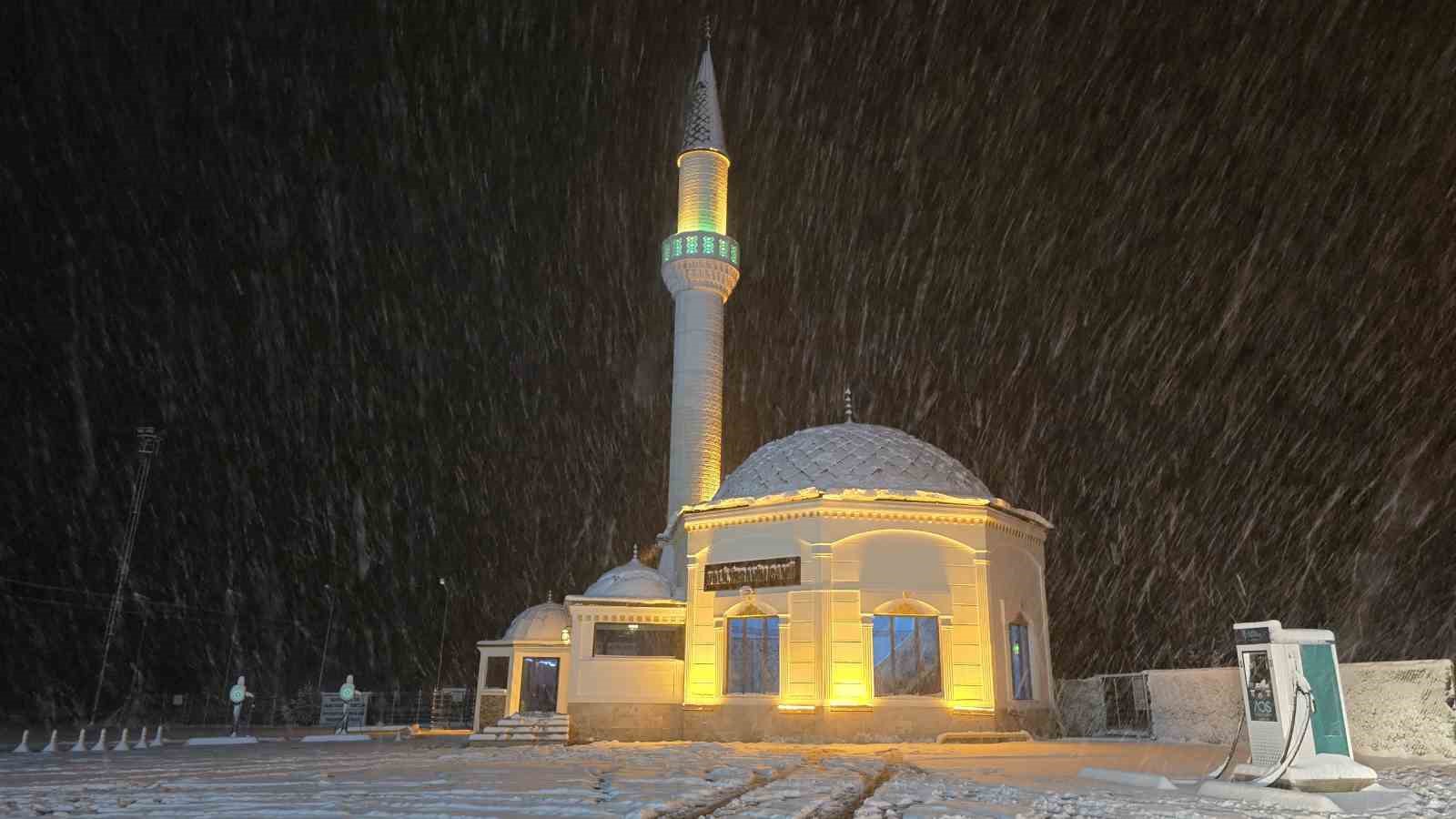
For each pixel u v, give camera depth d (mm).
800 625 30344
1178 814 11398
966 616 30672
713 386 44625
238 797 13250
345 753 25625
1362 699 21938
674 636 33688
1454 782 14656
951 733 28797
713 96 51250
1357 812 11906
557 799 12898
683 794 13461
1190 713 28891
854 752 24422
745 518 32438
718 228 48500
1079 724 34469
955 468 35312
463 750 27297
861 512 31031
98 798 13211
